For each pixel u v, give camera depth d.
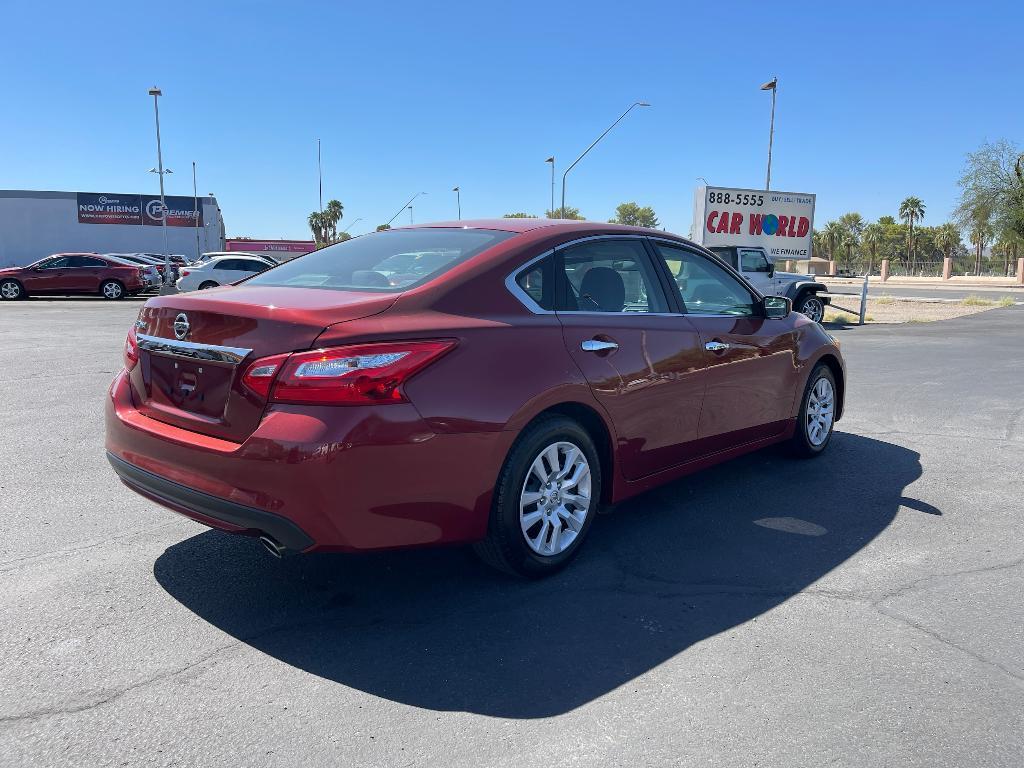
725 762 2.30
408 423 2.87
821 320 17.69
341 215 76.06
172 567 3.61
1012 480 5.16
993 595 3.43
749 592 3.45
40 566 3.59
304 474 2.74
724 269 4.78
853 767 2.28
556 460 3.46
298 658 2.86
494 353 3.16
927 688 2.70
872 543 4.04
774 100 31.62
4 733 2.38
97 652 2.86
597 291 3.82
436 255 3.54
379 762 2.29
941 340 13.91
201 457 2.95
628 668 2.81
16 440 5.80
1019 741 2.41
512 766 2.28
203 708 2.54
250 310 2.96
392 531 2.92
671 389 4.03
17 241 42.72
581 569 3.67
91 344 11.63
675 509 4.54
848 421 6.93
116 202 44.53
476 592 3.42
